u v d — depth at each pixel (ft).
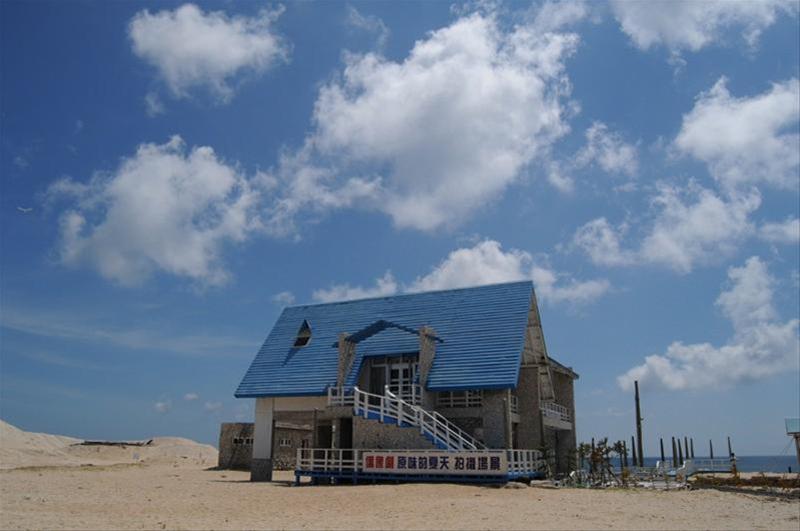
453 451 89.20
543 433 112.16
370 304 125.59
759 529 48.78
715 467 144.56
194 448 265.34
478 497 72.18
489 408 101.19
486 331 108.37
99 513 57.72
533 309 116.67
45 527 47.85
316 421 110.11
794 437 102.42
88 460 193.06
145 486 92.12
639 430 165.17
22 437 225.15
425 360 104.58
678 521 53.31
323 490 82.17
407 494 75.20
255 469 113.70
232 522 51.83
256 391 116.26
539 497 72.69
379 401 111.34
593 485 96.07
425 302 120.16
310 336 124.47
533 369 114.62
